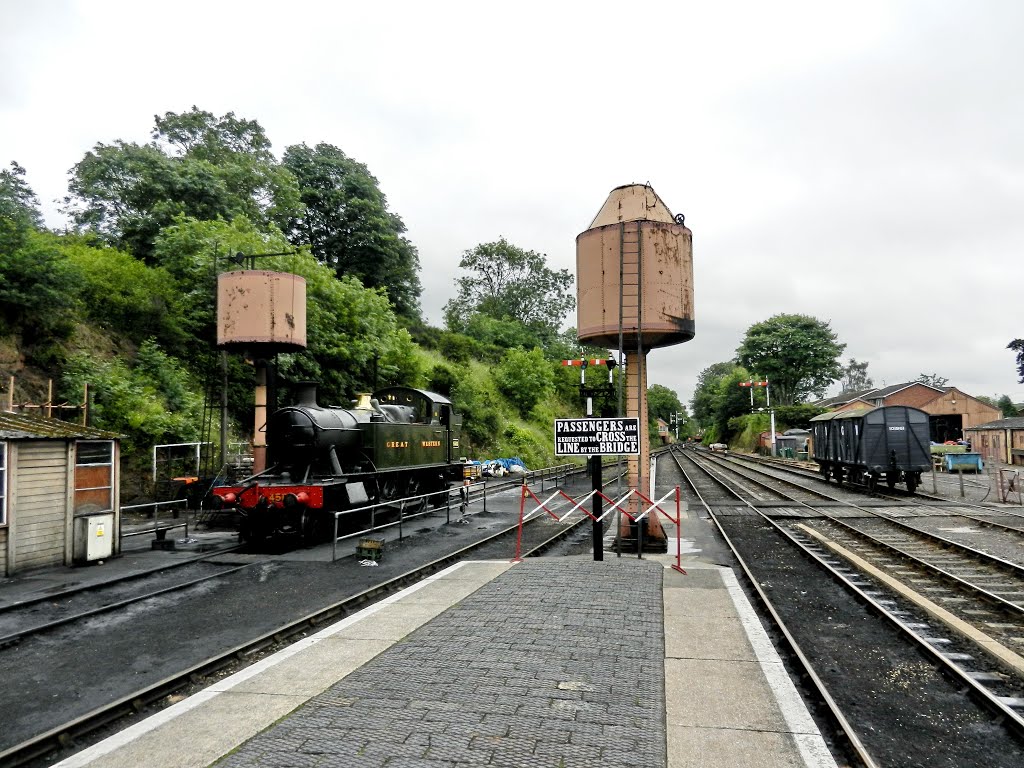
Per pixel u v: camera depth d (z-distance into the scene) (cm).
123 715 545
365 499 1480
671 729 444
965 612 852
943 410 5406
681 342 1258
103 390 1706
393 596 825
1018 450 3234
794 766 395
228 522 1606
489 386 4509
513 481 2825
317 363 2364
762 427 7012
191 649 714
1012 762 471
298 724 454
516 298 6481
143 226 2538
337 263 4162
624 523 1263
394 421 1808
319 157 4194
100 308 1966
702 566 1029
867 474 2448
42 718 545
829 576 1059
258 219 3147
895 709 559
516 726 446
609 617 712
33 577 1045
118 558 1209
